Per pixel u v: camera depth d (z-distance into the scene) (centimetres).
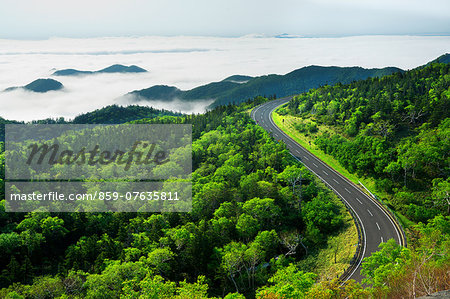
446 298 1892
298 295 4469
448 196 8406
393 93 15762
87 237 9712
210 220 8700
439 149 10200
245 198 9919
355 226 8225
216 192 9825
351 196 9969
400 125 13250
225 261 6650
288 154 13000
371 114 14288
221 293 6800
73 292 6762
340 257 7194
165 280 6919
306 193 9956
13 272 7756
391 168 10025
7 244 8838
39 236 9175
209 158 13425
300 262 7431
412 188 9856
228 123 18088
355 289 3844
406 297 2419
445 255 3575
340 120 15238
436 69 18725
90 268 7875
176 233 7738
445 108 12694
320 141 13512
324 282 4500
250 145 14338
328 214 8531
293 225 8762
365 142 11906
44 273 8612
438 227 7019
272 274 6988
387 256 5794
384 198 9719
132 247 8394
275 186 10175
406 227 8144
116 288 6159
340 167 12206
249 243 7788
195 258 7100
